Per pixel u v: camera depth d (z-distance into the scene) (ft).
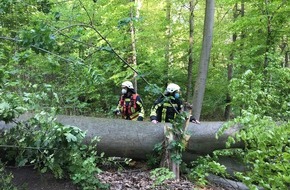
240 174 6.82
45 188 13.84
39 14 18.13
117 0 27.68
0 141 12.43
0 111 11.58
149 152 17.51
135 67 26.40
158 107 19.12
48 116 12.63
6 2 10.52
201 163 12.46
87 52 19.61
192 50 39.60
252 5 26.32
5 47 11.28
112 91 31.81
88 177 13.79
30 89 13.74
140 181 15.69
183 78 42.42
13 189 12.05
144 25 33.45
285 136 5.98
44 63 18.40
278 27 24.67
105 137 16.97
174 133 16.88
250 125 6.64
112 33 23.67
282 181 5.89
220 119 47.16
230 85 10.89
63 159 12.33
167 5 39.14
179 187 15.12
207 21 26.53
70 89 20.16
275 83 13.33
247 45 26.71
